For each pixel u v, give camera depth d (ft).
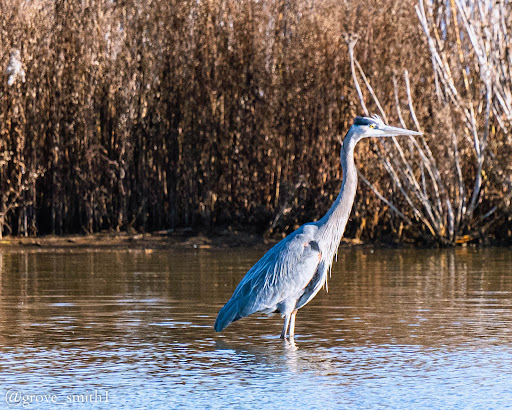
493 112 73.87
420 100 77.71
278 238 78.02
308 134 80.12
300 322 32.73
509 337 29.32
